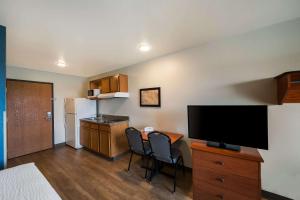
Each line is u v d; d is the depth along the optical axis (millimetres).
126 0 1305
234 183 1576
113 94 3375
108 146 3164
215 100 2303
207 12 1531
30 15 1492
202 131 1957
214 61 2301
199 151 1781
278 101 1772
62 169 2752
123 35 2006
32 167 1537
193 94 2537
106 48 2461
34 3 1308
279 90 1736
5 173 1394
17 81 3479
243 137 1678
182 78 2668
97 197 1965
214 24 1788
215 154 1682
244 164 1522
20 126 3504
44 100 3939
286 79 1538
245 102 2043
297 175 1715
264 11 1548
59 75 4277
